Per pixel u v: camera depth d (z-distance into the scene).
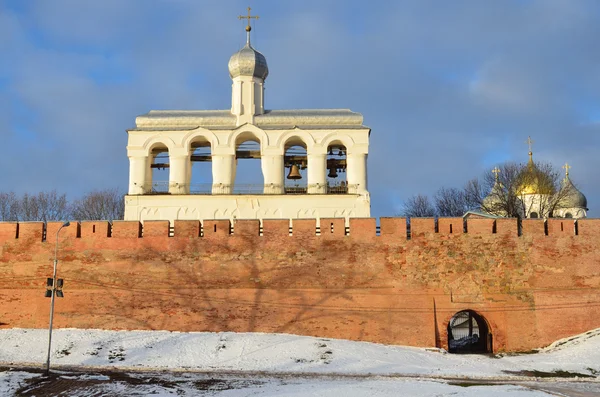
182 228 34.56
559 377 27.95
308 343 31.45
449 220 34.53
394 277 33.91
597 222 35.00
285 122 44.16
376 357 30.31
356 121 44.16
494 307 33.78
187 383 24.97
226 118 44.28
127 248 34.47
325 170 42.94
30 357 29.36
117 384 24.52
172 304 33.81
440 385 24.80
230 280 33.97
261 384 24.88
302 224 34.44
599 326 33.97
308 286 33.81
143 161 43.00
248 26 46.97
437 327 33.53
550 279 34.25
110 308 33.88
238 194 41.84
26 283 34.34
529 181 58.84
